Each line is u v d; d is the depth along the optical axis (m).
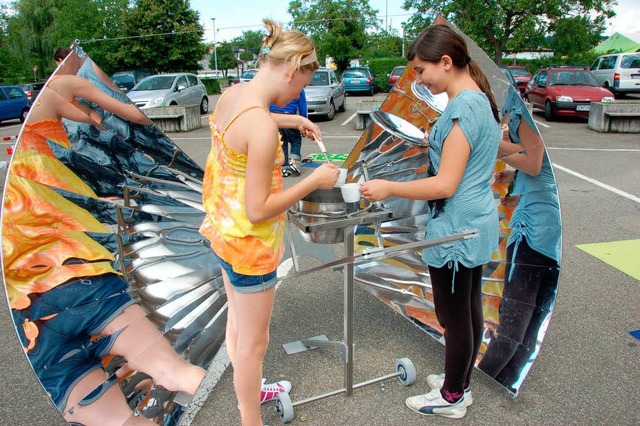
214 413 2.29
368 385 2.44
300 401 2.27
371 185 1.78
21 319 1.63
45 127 1.71
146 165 2.22
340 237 2.09
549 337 2.84
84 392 1.82
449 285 1.97
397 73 18.84
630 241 4.32
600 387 2.40
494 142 1.86
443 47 1.81
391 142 2.65
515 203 2.21
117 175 2.04
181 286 2.23
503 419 2.20
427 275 2.67
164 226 2.26
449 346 2.08
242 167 1.65
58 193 1.77
